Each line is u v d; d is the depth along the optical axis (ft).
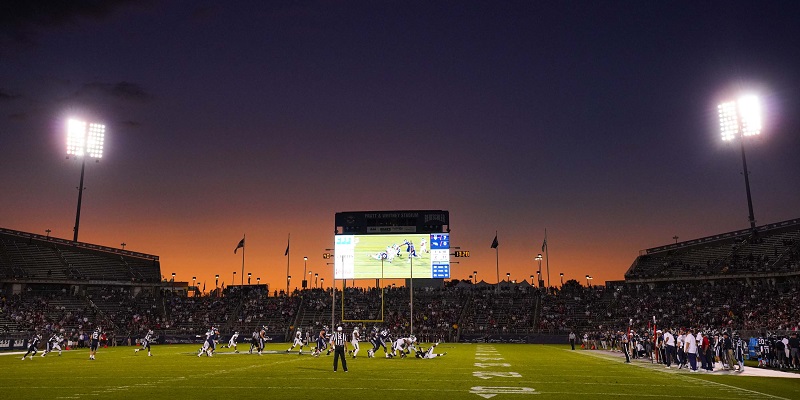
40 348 169.78
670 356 95.71
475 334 220.84
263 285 284.61
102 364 102.99
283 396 57.00
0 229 246.27
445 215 222.28
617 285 280.92
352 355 118.83
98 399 55.47
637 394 58.59
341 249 224.33
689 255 259.60
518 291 269.44
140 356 128.88
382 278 219.82
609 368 92.17
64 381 72.18
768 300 196.03
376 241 223.10
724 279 227.61
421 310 251.39
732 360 88.07
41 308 219.00
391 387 64.54
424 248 220.64
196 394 58.75
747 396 57.31
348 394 58.44
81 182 273.33
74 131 267.80
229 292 281.54
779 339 92.68
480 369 89.66
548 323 227.20
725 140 239.71
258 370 87.86
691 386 65.77
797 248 210.79
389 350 152.66
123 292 260.83
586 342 176.14
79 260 263.08
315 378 74.90
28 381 72.43
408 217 223.71
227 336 217.97
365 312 247.70
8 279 230.27
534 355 132.26
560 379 73.72
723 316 195.83
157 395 58.08
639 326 208.74
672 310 215.72
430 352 119.34
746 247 234.58
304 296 267.39
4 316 203.31
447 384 67.67
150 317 237.25
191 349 165.48
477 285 299.58
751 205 237.45
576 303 246.47
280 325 235.81
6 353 146.30
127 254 289.94
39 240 256.52
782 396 57.41
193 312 249.55
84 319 213.05
